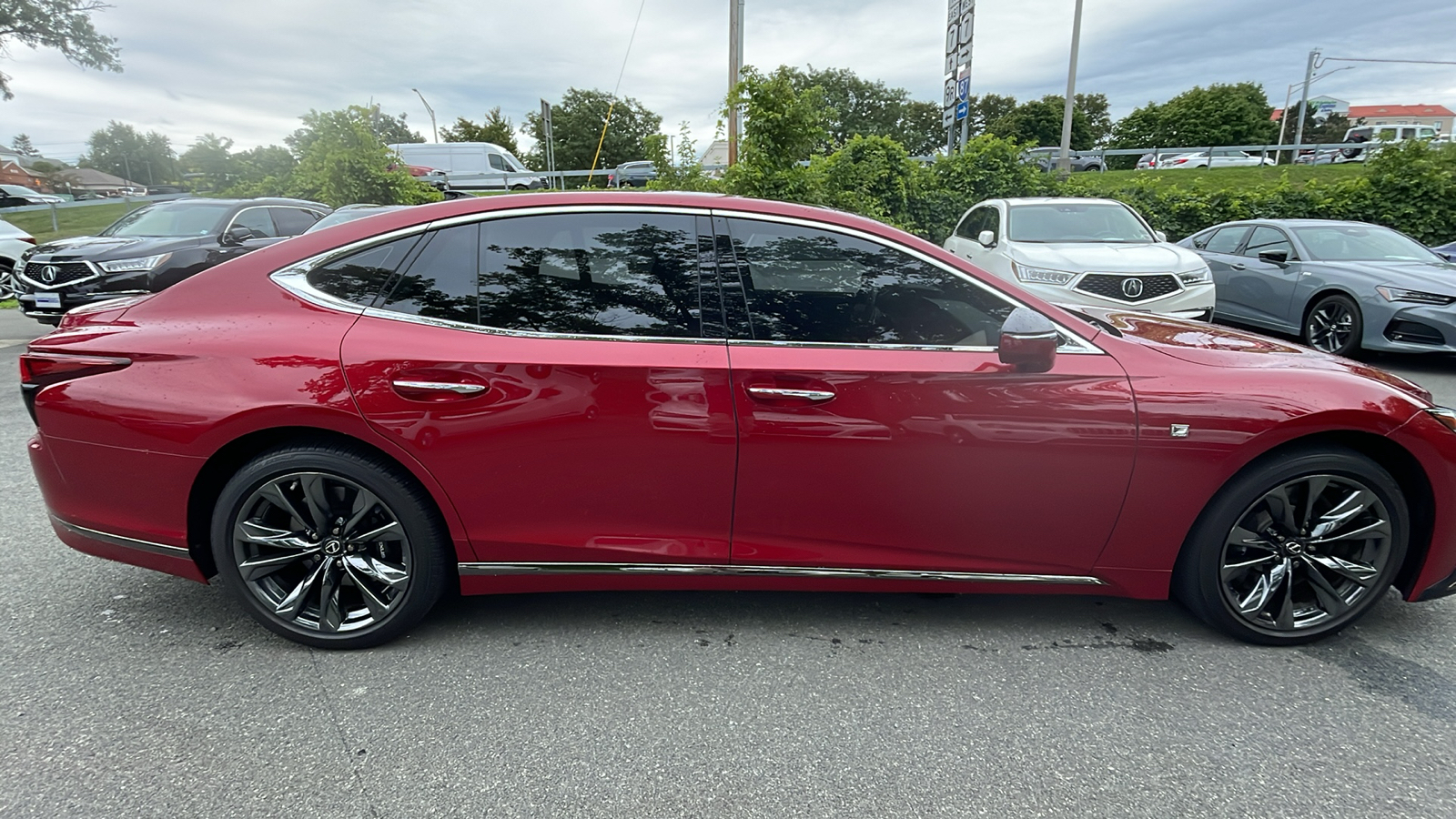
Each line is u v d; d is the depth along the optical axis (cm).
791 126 1004
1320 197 1274
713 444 244
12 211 2031
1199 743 218
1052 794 198
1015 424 243
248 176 1783
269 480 249
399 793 197
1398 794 198
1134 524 254
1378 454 261
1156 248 767
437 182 1783
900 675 250
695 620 285
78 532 261
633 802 195
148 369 246
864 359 243
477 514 250
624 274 251
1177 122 6288
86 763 206
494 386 240
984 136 1325
